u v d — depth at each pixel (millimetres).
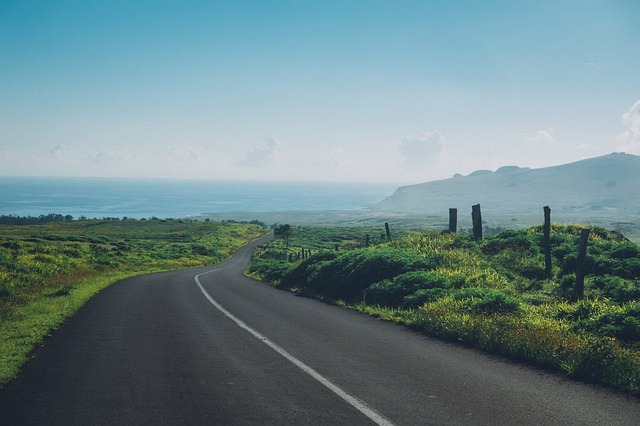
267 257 93188
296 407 6059
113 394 6531
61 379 7262
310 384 7113
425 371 8000
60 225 158375
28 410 5855
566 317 13016
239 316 14352
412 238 27172
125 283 27234
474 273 18922
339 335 11297
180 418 5629
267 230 196250
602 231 25562
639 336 10961
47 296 18844
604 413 6074
